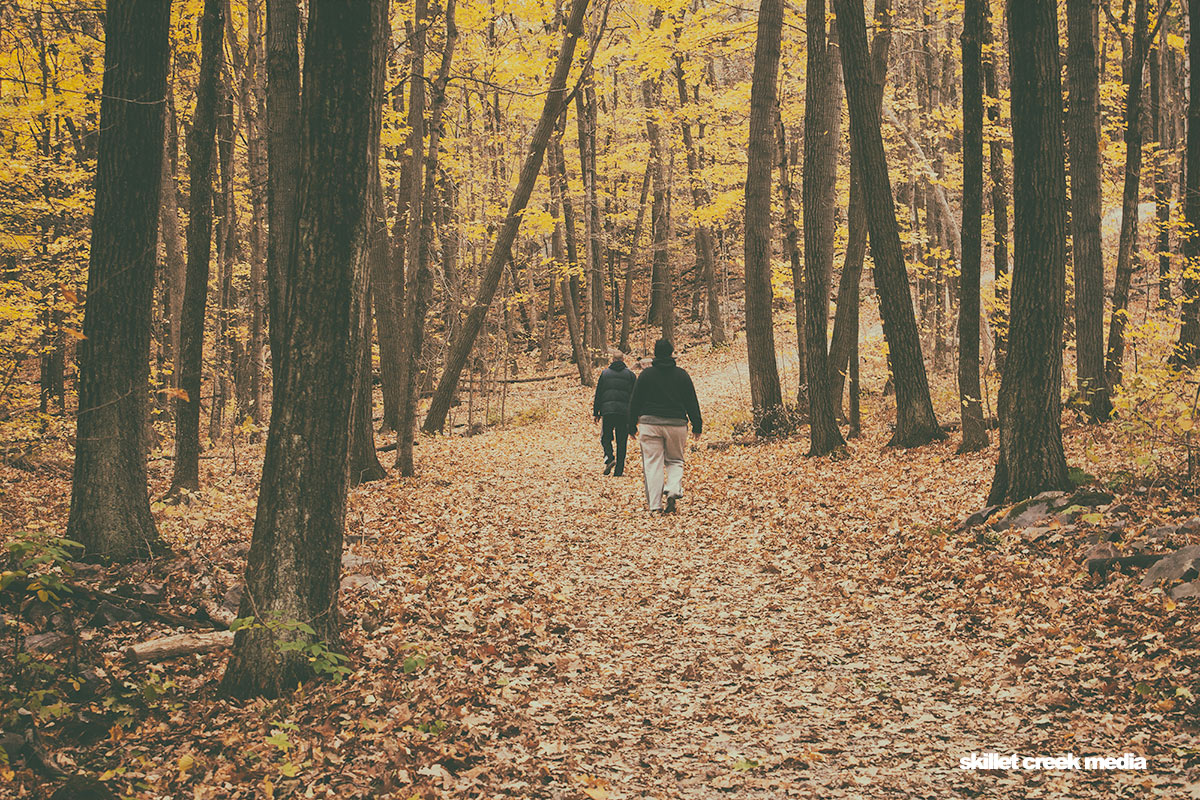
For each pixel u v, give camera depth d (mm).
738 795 3621
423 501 10695
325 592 4793
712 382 26766
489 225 21812
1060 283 7406
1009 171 17125
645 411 10055
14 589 5207
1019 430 7504
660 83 27406
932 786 3596
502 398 23531
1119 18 15578
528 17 18141
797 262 16938
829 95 13328
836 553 7566
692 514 9891
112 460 6762
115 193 6723
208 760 3814
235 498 10844
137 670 4801
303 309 4637
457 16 16969
